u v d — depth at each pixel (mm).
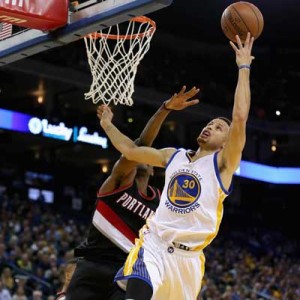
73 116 24688
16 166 27844
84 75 24719
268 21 27750
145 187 5539
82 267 5504
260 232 30562
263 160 30734
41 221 21578
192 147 29203
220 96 29016
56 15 5984
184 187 4512
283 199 31938
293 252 30172
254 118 29984
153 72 27422
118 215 5461
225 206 30750
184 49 30562
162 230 4508
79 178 29188
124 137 4902
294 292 21500
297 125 30141
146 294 4352
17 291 13711
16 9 5840
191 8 26578
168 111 5188
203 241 4473
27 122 23531
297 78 30812
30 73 23438
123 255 5465
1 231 18609
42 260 16797
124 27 11352
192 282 4531
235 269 22719
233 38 5035
